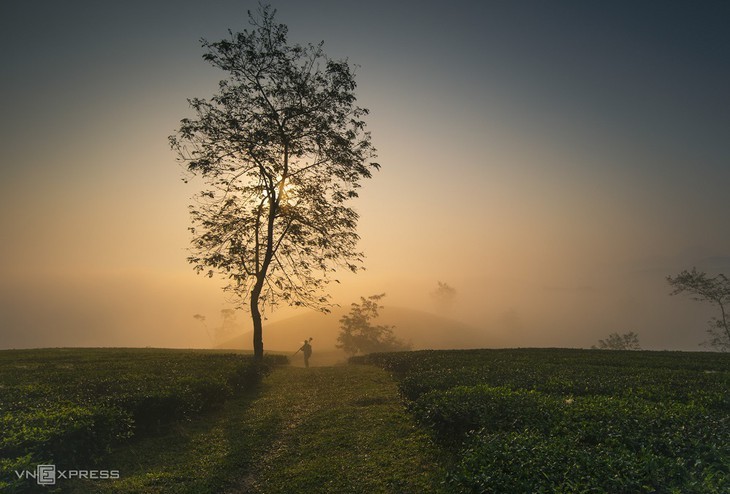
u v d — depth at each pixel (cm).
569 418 940
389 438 1141
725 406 1234
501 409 1026
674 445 761
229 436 1209
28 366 2039
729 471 655
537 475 644
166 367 1942
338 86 2762
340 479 898
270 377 2447
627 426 867
